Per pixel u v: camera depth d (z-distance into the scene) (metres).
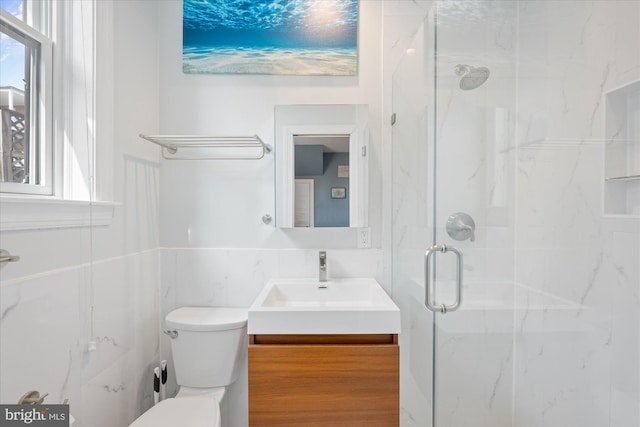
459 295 1.32
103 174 1.25
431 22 1.26
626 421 1.13
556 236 1.32
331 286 1.61
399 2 1.71
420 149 1.37
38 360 0.93
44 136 1.07
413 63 1.41
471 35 1.28
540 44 1.30
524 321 1.34
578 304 1.27
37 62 1.06
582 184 1.23
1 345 0.82
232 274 1.71
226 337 1.46
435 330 1.31
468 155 1.29
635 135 1.10
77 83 1.17
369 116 1.71
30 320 0.91
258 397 1.23
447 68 1.26
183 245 1.72
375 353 1.23
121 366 1.37
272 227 1.72
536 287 1.32
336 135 1.68
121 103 1.39
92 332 1.17
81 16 1.18
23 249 0.89
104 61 1.25
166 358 1.71
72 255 1.08
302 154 1.68
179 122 1.71
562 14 1.26
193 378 1.46
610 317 1.18
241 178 1.72
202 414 1.22
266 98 1.71
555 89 1.27
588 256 1.23
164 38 1.70
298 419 1.23
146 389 1.57
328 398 1.23
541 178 1.31
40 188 1.06
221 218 1.72
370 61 1.72
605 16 1.16
